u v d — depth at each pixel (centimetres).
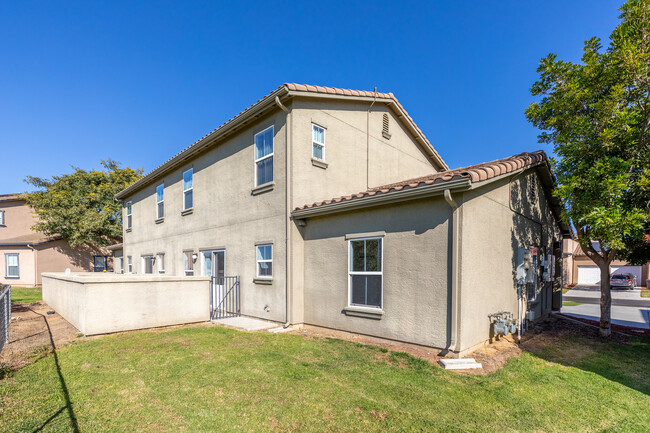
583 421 367
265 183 895
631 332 848
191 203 1263
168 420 346
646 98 678
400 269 635
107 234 2514
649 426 360
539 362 569
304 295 831
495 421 358
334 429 335
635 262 869
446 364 514
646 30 639
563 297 1878
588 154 708
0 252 2280
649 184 639
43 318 912
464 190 534
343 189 942
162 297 810
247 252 959
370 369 502
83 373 476
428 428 340
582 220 675
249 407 377
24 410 361
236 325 826
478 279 606
